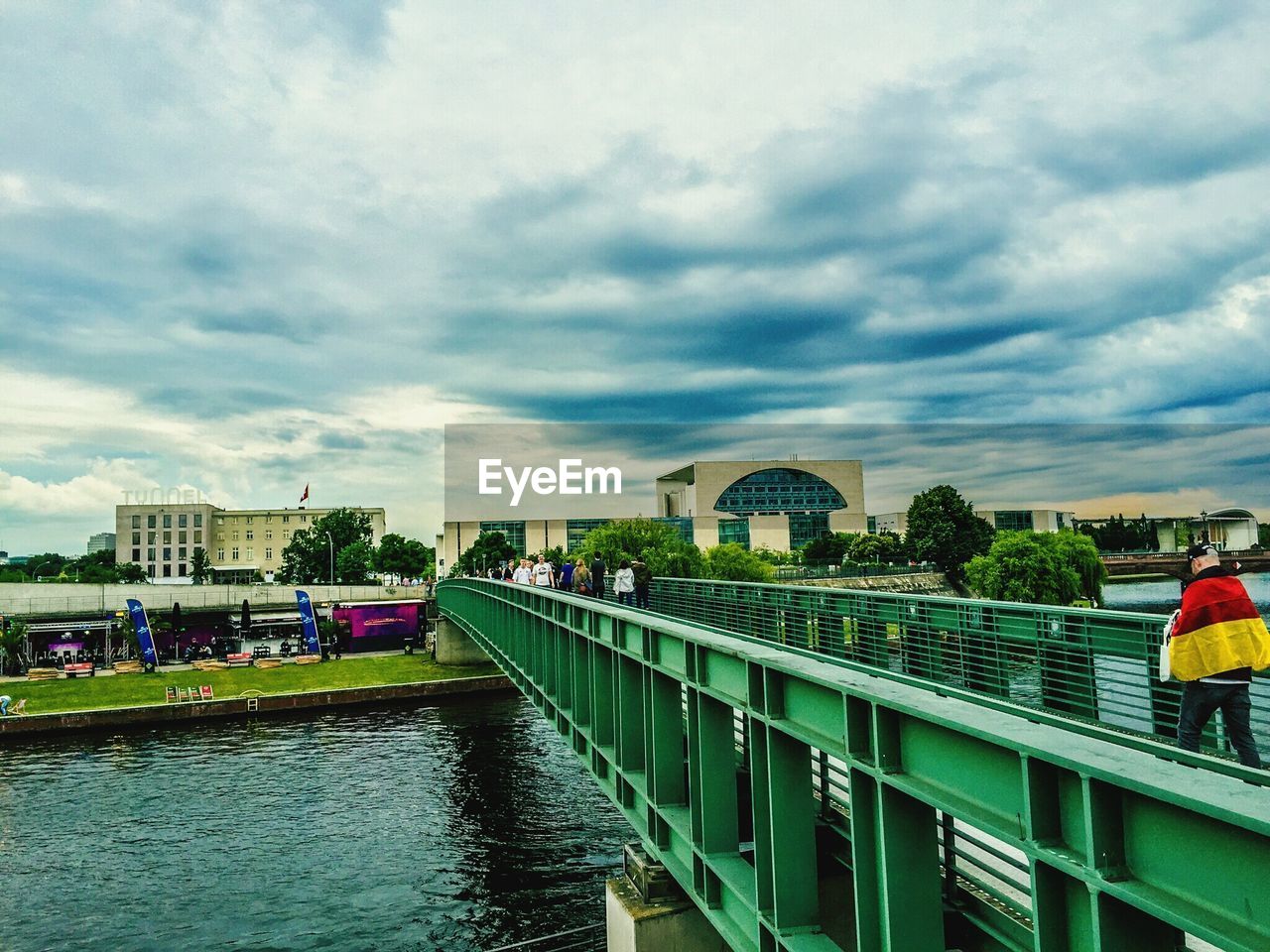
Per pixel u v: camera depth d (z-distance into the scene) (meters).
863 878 6.38
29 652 72.44
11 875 28.95
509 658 29.34
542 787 37.50
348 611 82.00
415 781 38.81
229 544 199.88
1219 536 104.12
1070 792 4.39
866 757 6.40
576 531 156.25
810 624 17.81
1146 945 4.09
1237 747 6.96
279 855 30.30
